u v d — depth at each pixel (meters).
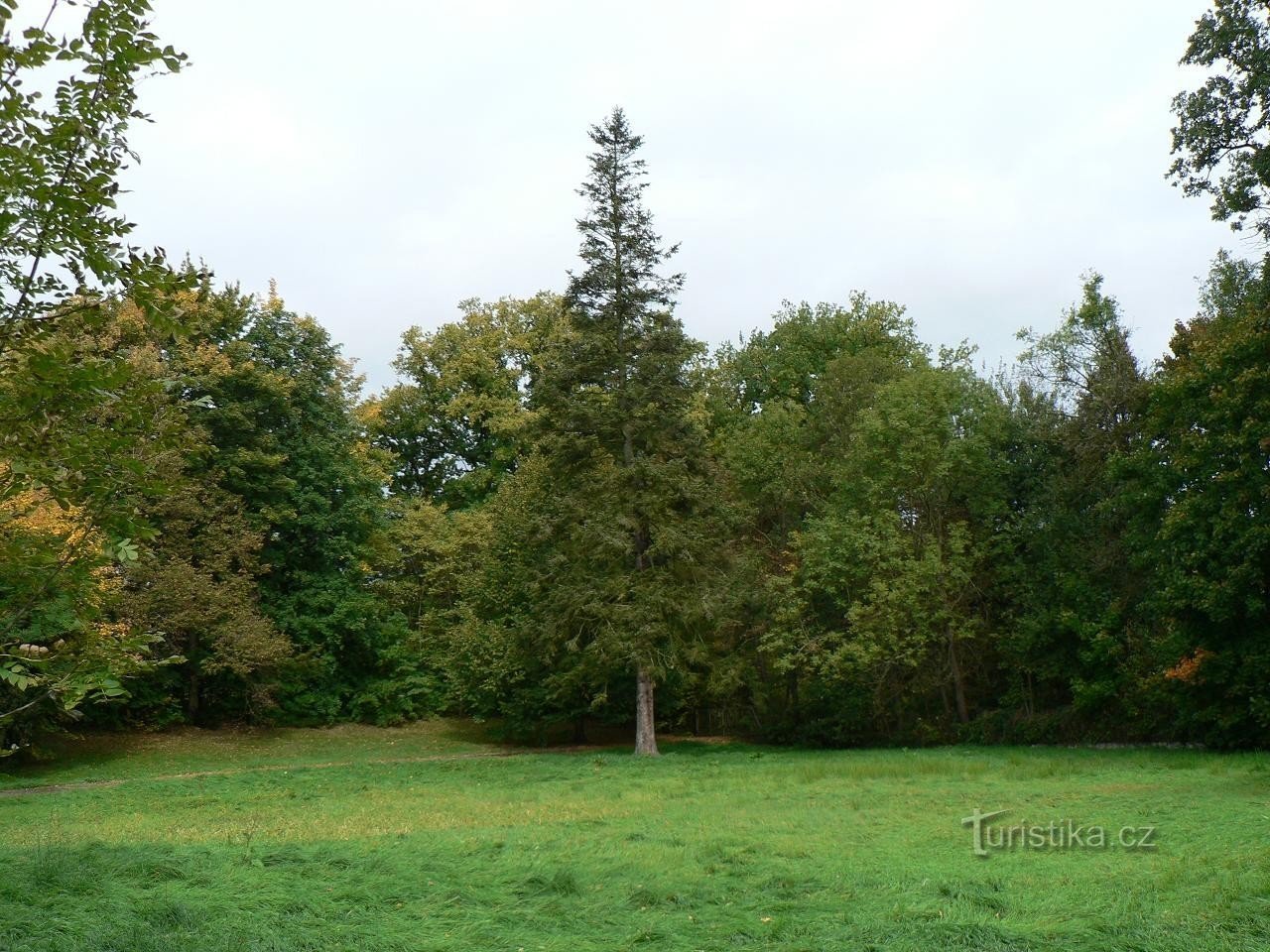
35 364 4.66
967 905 7.50
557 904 7.84
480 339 42.59
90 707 29.16
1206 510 21.95
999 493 30.75
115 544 5.11
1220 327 24.88
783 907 7.71
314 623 33.28
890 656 29.34
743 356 42.97
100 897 7.48
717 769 22.38
